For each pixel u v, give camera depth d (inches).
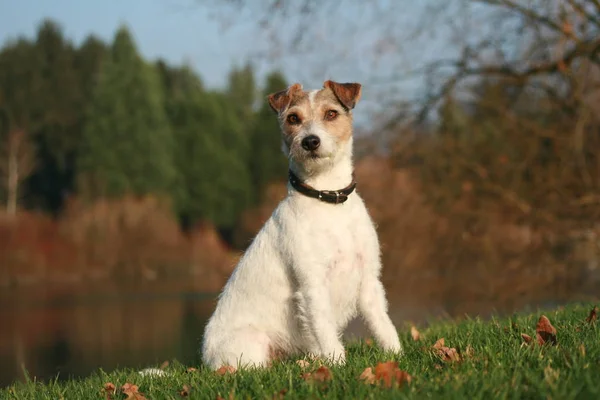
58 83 1863.9
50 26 1966.0
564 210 382.9
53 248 1064.2
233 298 191.6
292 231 177.2
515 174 397.7
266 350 185.0
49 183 1772.9
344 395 123.6
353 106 192.4
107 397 157.6
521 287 398.9
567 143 389.1
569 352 134.2
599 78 386.3
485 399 114.7
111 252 1077.1
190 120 1664.6
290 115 193.3
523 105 419.5
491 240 398.9
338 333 183.8
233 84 2059.5
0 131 1716.3
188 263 1119.6
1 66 1836.9
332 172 178.4
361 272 180.2
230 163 1643.7
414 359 157.5
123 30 1593.3
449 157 410.0
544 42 397.7
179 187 1584.6
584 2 381.7
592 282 409.1
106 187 1412.4
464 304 421.4
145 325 566.3
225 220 1626.5
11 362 417.1
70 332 535.8
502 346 153.7
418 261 422.0
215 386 142.7
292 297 180.7
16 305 719.7
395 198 437.7
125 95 1531.7
